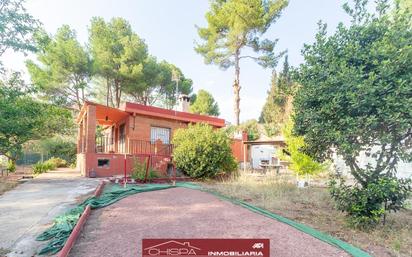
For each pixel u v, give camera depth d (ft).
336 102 13.52
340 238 13.04
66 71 66.33
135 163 37.55
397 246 11.93
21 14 31.50
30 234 13.15
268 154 73.77
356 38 14.78
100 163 39.50
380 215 14.48
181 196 24.26
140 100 87.97
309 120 15.66
